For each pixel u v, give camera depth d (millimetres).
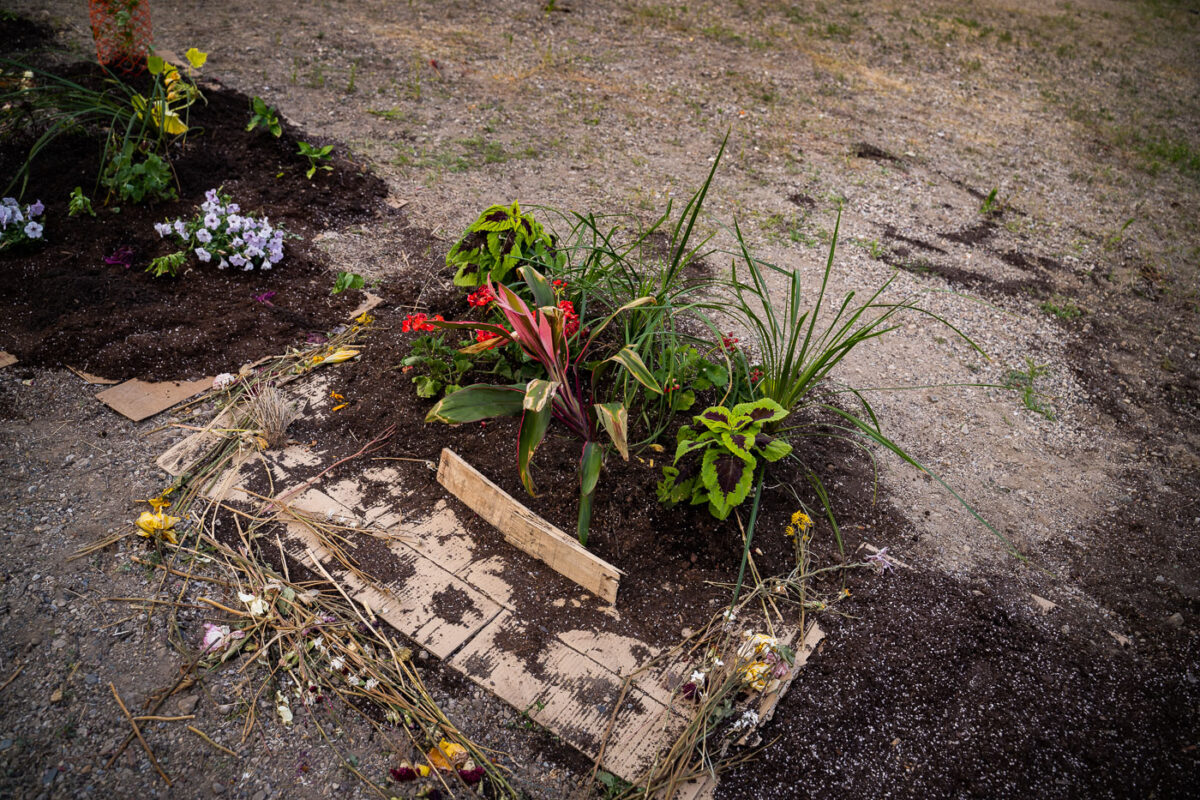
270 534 2857
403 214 4805
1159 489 3686
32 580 2568
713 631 2730
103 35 5188
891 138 7090
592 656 2607
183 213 4301
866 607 2881
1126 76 9766
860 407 3883
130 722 2256
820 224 5500
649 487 3145
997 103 8352
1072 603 3059
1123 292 5281
